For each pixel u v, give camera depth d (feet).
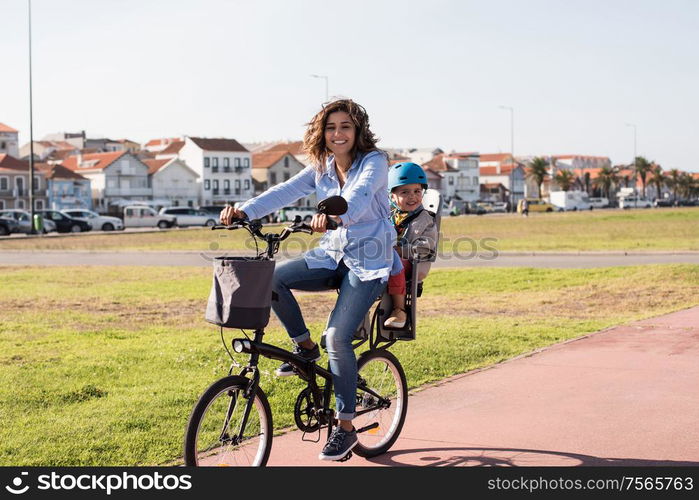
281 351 13.85
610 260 67.77
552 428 17.62
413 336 15.52
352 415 14.35
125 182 337.31
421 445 16.65
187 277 58.59
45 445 16.62
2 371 23.91
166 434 17.43
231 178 368.07
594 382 21.93
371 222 14.38
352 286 14.26
